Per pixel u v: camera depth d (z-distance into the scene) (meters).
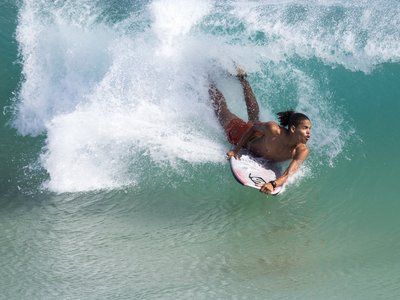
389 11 35.47
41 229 23.86
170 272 21.39
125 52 31.50
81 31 34.03
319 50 33.19
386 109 30.28
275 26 34.00
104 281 20.84
